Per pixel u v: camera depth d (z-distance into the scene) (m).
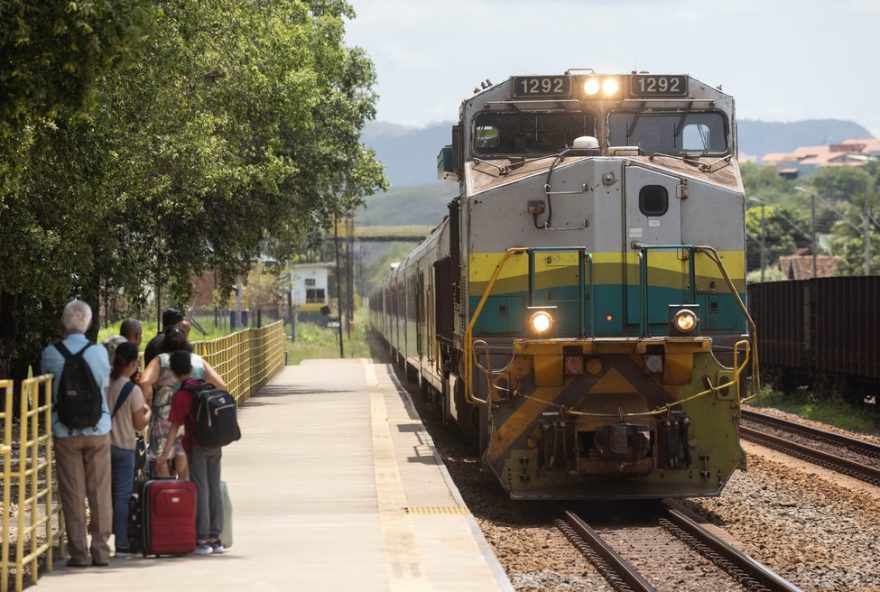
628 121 43.00
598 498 38.59
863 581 30.62
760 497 44.34
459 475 49.56
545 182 40.47
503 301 40.44
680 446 38.75
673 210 40.19
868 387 80.62
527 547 34.72
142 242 80.06
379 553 30.27
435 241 62.41
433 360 63.59
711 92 43.19
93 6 27.22
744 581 29.73
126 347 30.20
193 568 28.44
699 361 38.94
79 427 27.83
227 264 88.19
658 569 31.80
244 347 83.69
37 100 28.78
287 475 45.25
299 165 90.56
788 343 91.00
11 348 69.62
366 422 66.44
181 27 55.28
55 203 50.44
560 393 38.69
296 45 73.44
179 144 63.78
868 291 75.06
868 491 46.25
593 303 39.88
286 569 28.25
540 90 42.94
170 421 30.69
